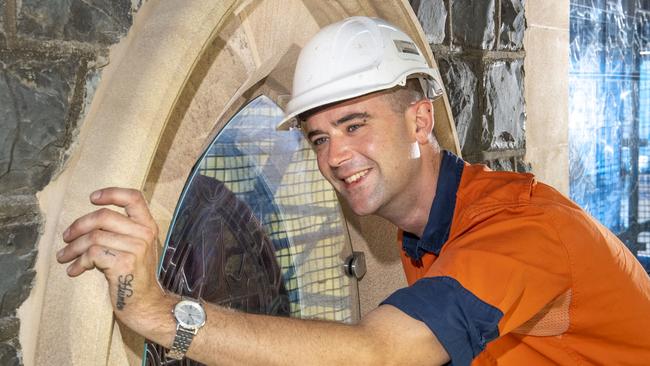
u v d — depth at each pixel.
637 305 1.71
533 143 3.29
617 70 5.53
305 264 2.31
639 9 5.71
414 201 1.82
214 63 1.71
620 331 1.71
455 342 1.45
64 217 1.45
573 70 5.07
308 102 1.76
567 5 3.47
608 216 5.54
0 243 1.39
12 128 1.38
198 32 1.54
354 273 2.41
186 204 1.87
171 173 1.64
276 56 1.94
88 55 1.51
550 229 1.59
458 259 1.50
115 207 1.43
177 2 1.57
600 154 5.41
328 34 1.80
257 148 2.10
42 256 1.45
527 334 1.74
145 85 1.48
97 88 1.53
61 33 1.45
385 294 2.56
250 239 2.12
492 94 2.93
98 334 1.38
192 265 1.91
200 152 1.74
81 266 1.29
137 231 1.29
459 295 1.47
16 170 1.40
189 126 1.68
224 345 1.33
